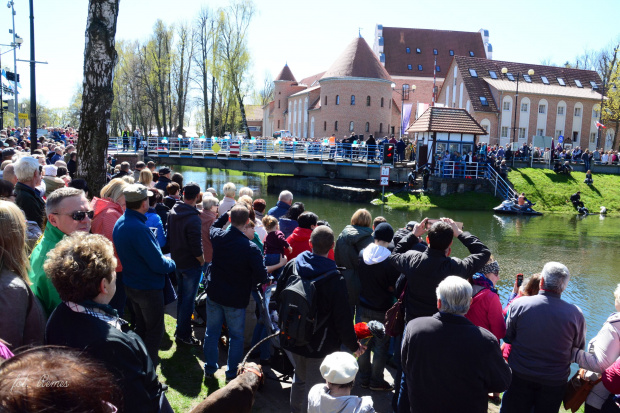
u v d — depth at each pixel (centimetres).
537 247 1983
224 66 5347
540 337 387
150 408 240
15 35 2792
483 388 313
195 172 5441
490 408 519
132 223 443
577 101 5881
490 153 3766
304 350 405
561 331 384
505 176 3506
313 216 601
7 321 250
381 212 2841
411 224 587
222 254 484
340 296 399
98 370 140
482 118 5466
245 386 297
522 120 5666
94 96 813
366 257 513
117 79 5947
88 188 823
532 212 3114
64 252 250
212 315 505
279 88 8812
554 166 3803
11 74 2811
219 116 5841
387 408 495
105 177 845
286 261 591
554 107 5778
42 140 1836
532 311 392
